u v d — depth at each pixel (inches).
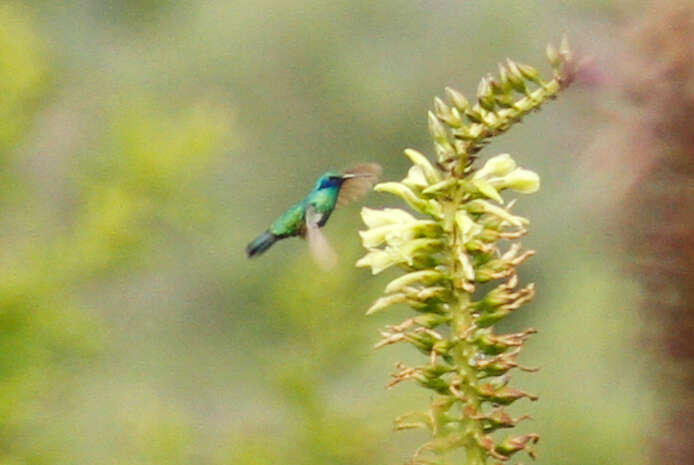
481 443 168.7
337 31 925.2
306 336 476.1
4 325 487.8
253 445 468.8
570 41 131.6
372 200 769.6
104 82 903.7
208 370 727.7
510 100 161.8
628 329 110.7
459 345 170.4
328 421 458.6
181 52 936.9
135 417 487.5
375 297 481.4
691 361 107.7
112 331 520.1
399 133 910.4
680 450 108.1
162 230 508.7
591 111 113.1
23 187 512.1
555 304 655.1
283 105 922.1
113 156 501.7
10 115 500.7
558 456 433.7
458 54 866.1
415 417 172.2
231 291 785.6
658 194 107.3
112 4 993.5
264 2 935.0
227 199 847.1
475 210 171.0
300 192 901.2
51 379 494.6
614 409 369.1
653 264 107.7
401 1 908.6
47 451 490.3
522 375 586.2
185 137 500.7
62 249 495.8
